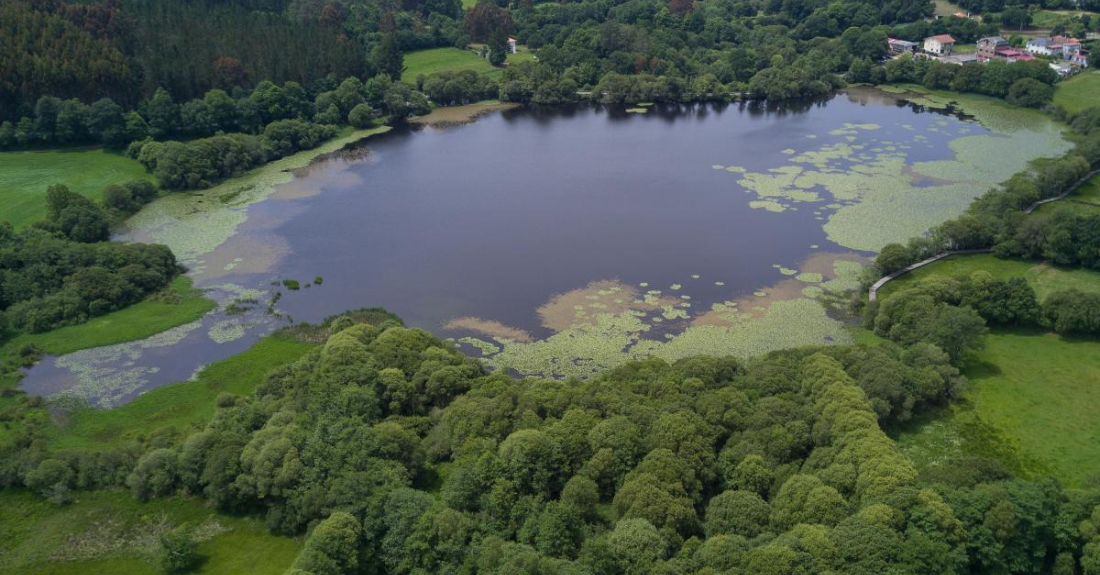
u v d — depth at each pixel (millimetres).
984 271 150250
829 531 82750
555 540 85000
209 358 141375
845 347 127438
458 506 92688
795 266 173500
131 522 100875
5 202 197125
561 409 109750
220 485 100438
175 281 170000
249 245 187875
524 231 194625
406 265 177625
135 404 128000
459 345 145500
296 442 102750
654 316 154750
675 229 194000
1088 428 115062
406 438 102938
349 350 122812
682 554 83688
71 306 151375
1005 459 109438
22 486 107250
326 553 85750
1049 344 136375
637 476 94000
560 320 153875
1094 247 157250
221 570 92500
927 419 118375
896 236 186250
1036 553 84062
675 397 109750
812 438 103188
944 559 78250
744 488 94750
